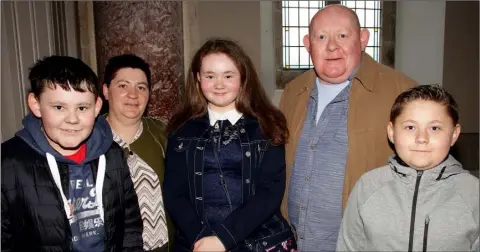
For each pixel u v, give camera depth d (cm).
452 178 141
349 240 158
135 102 187
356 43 178
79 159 152
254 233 165
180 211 165
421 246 138
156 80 330
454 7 421
